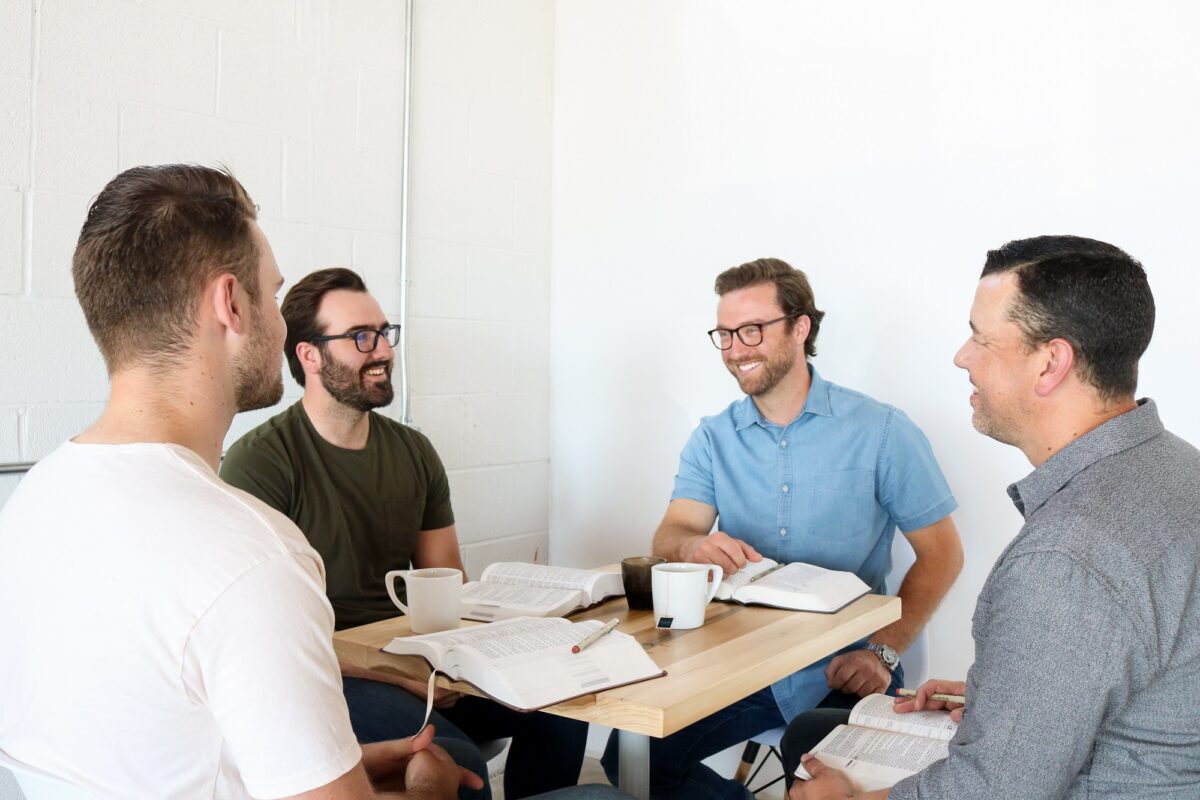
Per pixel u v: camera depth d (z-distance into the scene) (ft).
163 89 6.85
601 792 4.20
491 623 4.82
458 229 9.04
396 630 4.94
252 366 3.24
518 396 9.69
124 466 2.83
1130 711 3.18
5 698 2.79
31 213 6.23
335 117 7.97
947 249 7.57
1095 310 3.47
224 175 3.29
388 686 5.47
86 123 6.45
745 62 8.61
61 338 6.40
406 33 8.49
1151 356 6.78
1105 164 6.90
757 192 8.55
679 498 7.33
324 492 6.30
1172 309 6.68
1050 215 7.13
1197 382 6.61
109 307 3.00
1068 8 7.02
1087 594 3.10
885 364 7.88
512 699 3.81
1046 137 7.13
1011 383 3.67
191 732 2.66
